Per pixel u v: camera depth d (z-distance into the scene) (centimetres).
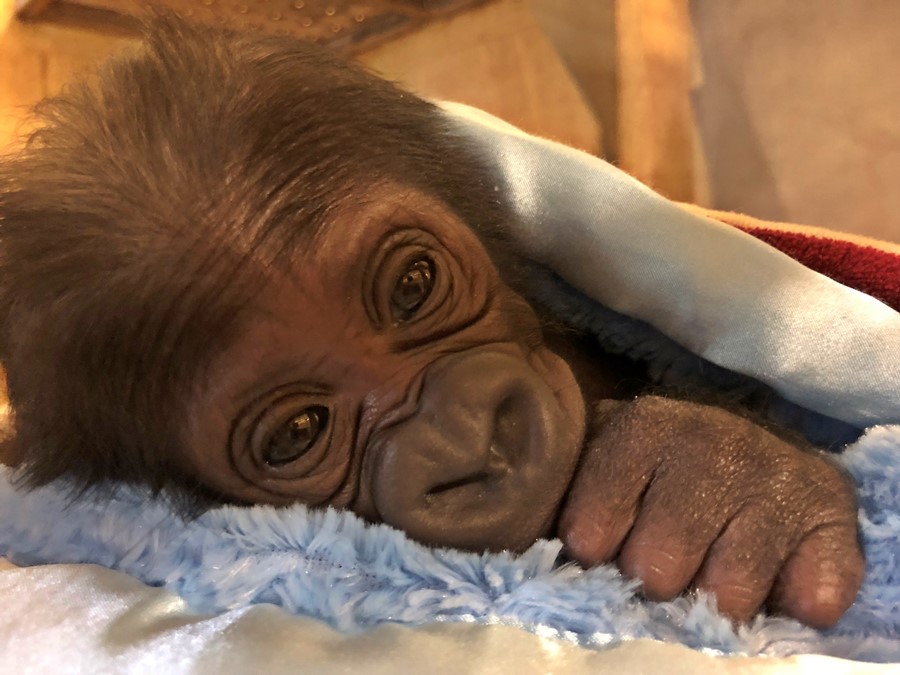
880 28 50
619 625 18
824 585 19
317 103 20
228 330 18
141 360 19
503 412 19
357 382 19
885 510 20
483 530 19
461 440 18
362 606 18
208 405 19
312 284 18
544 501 19
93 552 21
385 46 62
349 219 19
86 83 20
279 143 19
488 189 25
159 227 18
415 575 18
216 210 18
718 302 23
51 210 19
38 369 20
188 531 20
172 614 18
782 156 56
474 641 17
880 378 22
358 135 20
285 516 19
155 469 20
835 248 29
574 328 26
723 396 24
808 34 53
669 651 17
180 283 18
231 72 20
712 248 24
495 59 61
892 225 52
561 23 59
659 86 54
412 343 20
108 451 21
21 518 21
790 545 19
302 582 18
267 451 19
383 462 19
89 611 18
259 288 18
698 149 59
